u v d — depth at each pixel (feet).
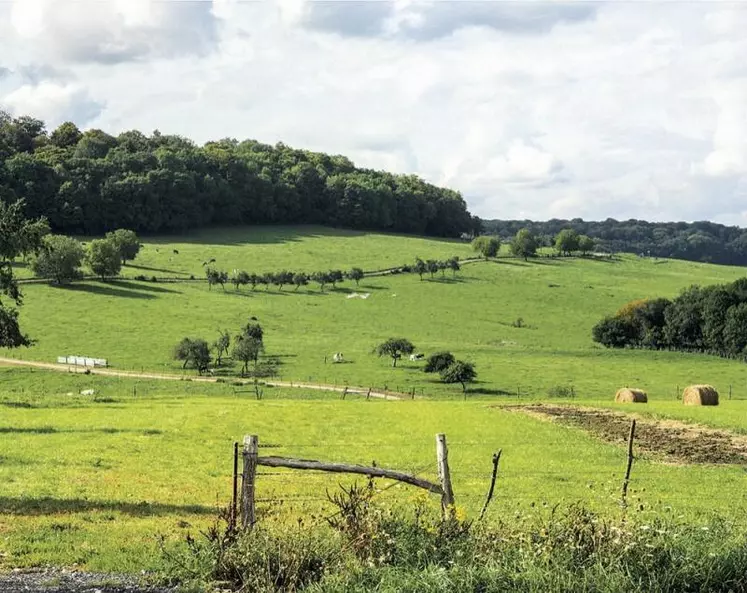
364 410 168.25
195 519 63.05
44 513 63.72
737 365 362.53
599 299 551.18
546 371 334.85
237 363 336.70
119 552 50.14
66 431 124.98
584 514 46.44
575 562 42.06
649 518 54.75
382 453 111.34
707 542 44.04
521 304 525.75
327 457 106.01
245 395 257.34
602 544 43.34
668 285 621.31
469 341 420.36
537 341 428.97
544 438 129.29
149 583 43.80
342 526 46.09
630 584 39.60
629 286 605.73
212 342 376.48
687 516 66.23
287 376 309.01
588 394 288.10
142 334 388.57
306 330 427.33
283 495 72.95
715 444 123.65
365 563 42.42
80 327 393.50
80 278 497.05
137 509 66.69
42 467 89.25
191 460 99.55
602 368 346.95
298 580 41.78
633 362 364.79
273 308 479.00
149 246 646.74
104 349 352.49
